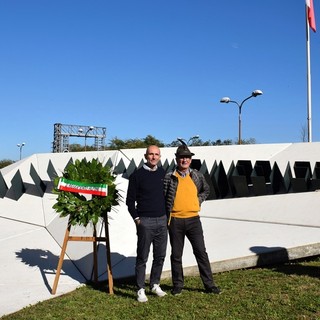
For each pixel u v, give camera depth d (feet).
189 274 18.02
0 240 24.68
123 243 20.97
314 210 24.06
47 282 17.72
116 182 27.09
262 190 28.99
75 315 13.79
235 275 17.72
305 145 37.83
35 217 29.17
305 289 15.38
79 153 41.86
